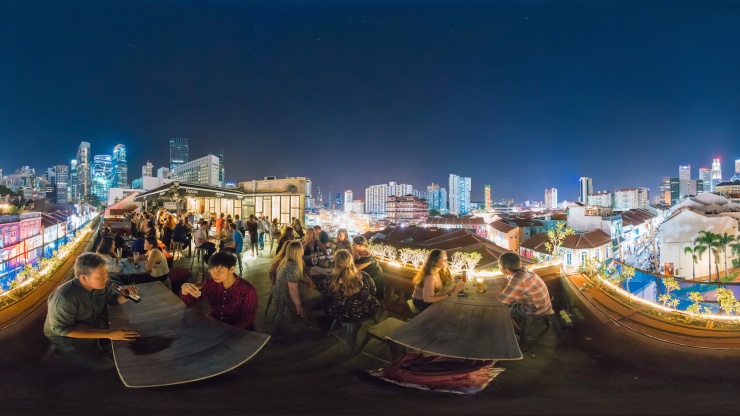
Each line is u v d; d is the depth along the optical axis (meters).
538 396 3.44
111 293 4.10
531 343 4.85
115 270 5.84
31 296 5.63
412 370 4.06
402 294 6.88
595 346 4.70
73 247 10.20
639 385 3.68
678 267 51.22
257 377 3.89
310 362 4.41
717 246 48.59
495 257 17.86
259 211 22.89
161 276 6.00
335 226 97.44
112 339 3.45
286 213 21.34
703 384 3.69
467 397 3.49
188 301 4.27
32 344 4.25
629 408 3.18
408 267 8.12
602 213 67.88
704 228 49.97
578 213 66.25
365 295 4.89
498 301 4.79
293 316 6.02
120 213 28.02
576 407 3.24
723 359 4.20
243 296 4.26
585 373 4.01
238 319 4.25
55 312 3.46
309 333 5.43
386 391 3.62
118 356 3.21
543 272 6.78
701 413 3.10
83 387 3.42
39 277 6.36
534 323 5.47
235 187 24.42
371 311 4.91
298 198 20.94
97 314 3.80
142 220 14.83
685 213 51.09
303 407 3.19
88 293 3.67
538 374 3.99
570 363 4.27
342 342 5.09
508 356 3.56
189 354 3.31
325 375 4.04
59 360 3.91
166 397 3.30
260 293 8.05
